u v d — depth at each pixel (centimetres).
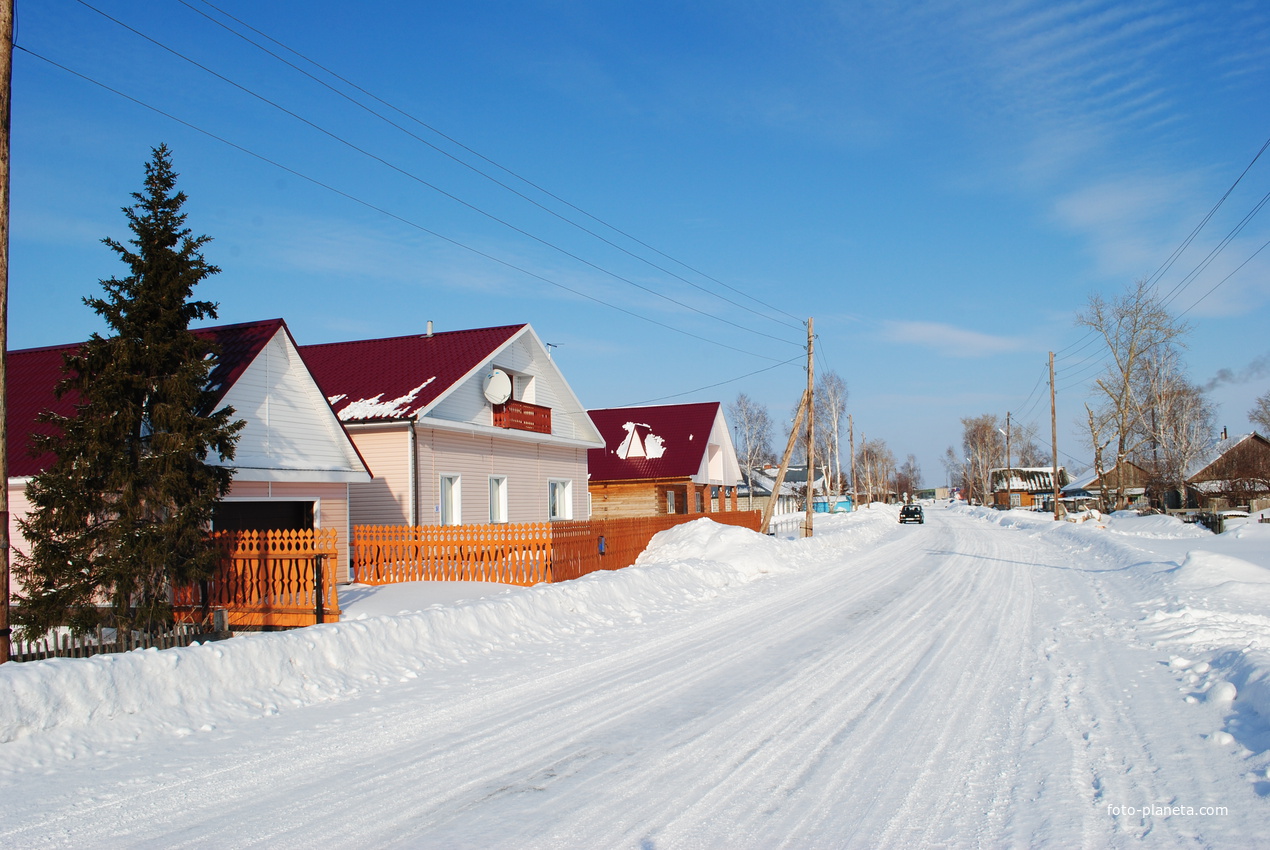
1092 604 1527
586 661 1068
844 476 14412
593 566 2058
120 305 1219
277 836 517
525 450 2812
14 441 1513
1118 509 5422
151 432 1260
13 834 522
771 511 3359
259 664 879
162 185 1246
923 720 767
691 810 552
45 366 1850
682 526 2541
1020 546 3347
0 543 879
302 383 1852
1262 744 628
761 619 1427
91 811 561
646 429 4403
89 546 1170
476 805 567
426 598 1562
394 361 2598
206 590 1367
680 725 763
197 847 501
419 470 2244
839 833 508
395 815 550
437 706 844
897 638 1214
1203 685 840
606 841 501
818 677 958
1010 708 802
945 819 528
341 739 731
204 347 1284
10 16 874
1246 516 4162
